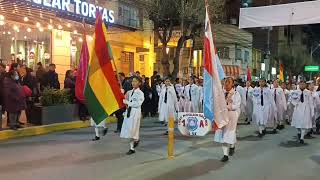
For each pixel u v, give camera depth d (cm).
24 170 902
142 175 877
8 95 1355
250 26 1719
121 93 1102
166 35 2666
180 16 2525
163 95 1584
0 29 1898
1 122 1362
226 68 3900
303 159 1097
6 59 1922
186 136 1452
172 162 1016
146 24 2986
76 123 1628
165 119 1566
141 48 2956
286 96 1923
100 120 1089
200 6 2512
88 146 1213
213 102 1019
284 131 1697
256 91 1544
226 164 1010
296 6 1617
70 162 991
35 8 1689
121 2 2636
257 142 1388
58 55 2217
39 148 1165
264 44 4984
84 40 1191
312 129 1630
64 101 1614
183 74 3294
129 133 1098
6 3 1580
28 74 1556
